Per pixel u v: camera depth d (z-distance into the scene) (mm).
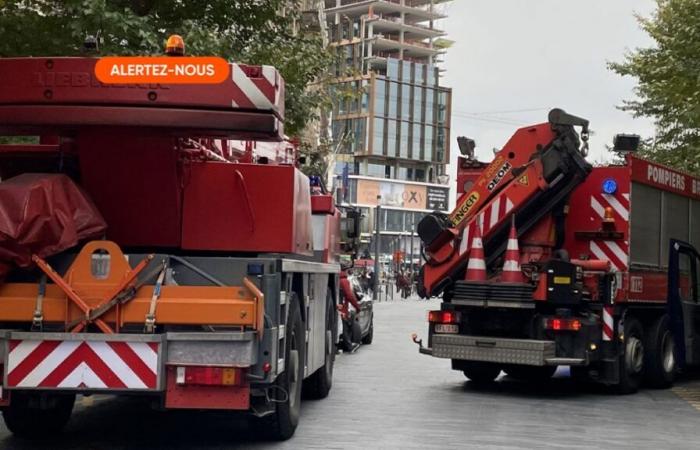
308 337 11195
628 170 15219
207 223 9430
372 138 157125
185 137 9156
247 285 8711
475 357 14438
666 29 25641
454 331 14766
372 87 156500
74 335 8430
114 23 14234
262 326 8609
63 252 8961
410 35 176875
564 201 15008
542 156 14766
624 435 11172
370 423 11438
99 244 8719
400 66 160625
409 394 14477
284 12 18156
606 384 15227
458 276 15281
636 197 15562
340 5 173500
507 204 14922
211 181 9438
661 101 23500
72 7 14102
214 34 15805
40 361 8438
